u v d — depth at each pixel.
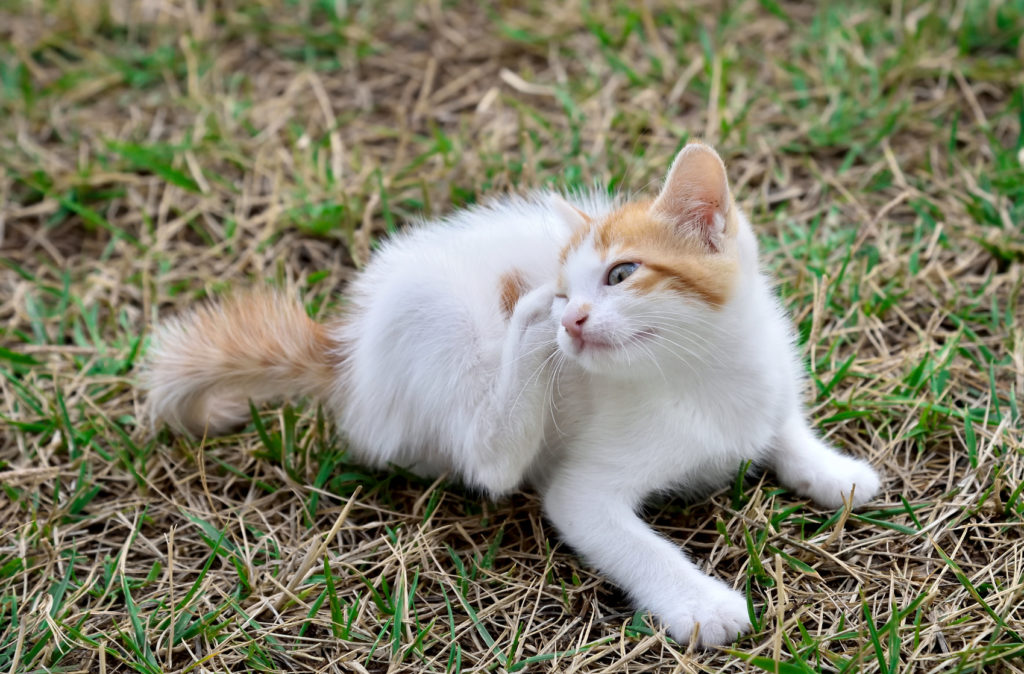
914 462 1.08
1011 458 1.07
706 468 1.05
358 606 1.01
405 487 1.10
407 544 1.05
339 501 1.09
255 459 1.11
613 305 0.98
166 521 1.08
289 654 1.00
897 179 1.25
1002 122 1.29
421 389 1.05
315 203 1.26
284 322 1.11
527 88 1.35
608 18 1.42
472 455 1.04
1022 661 0.97
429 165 1.29
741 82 1.34
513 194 1.17
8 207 1.29
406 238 1.11
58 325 1.21
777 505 1.06
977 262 1.20
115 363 1.17
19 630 1.01
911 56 1.34
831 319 1.17
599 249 0.99
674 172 0.98
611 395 1.02
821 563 1.03
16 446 1.13
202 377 1.10
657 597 1.00
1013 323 1.14
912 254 1.19
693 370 1.01
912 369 1.12
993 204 1.22
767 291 1.06
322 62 1.41
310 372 1.10
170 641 1.00
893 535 1.04
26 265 1.25
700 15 1.42
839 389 1.12
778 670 0.96
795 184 1.27
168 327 1.13
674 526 1.06
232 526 1.07
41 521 1.08
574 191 1.18
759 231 1.22
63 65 1.42
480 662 0.99
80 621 1.02
